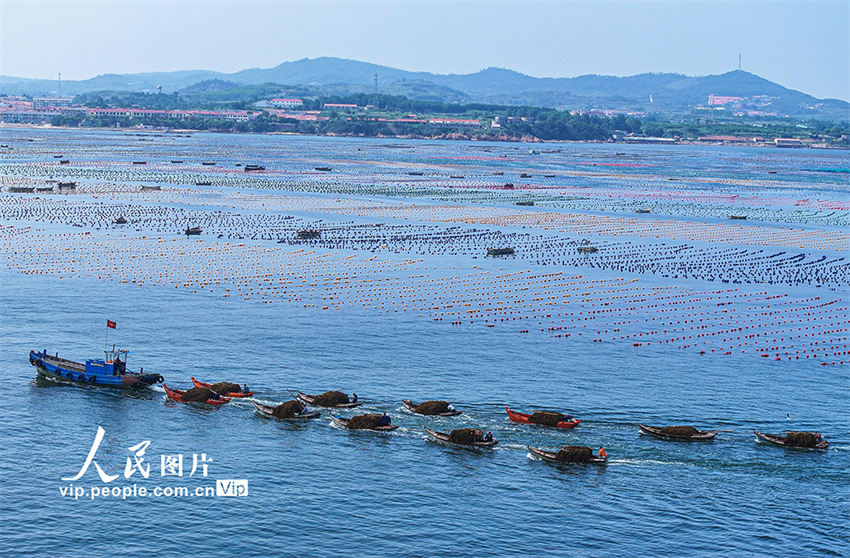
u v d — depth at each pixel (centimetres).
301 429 10438
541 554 7950
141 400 11244
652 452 10081
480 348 14075
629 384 12475
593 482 9300
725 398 12050
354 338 14362
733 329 15988
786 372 13462
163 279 18425
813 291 19538
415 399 11494
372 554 7856
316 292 17725
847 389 12688
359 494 8906
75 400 11156
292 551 7869
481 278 19712
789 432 10406
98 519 8281
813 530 8494
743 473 9631
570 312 16812
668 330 15750
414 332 14900
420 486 9106
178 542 7950
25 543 7838
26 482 8919
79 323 14700
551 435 10462
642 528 8431
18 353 12988
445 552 7925
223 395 11319
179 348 13462
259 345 13762
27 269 18912
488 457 9812
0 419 10444
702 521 8588
